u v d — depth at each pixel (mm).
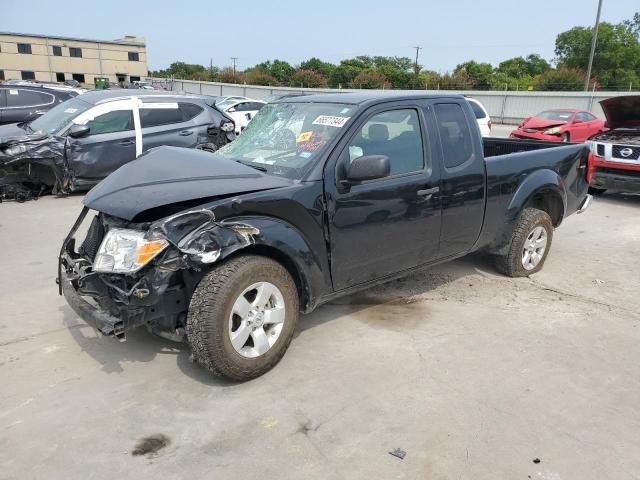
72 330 4133
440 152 4293
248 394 3297
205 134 9688
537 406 3203
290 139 3986
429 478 2605
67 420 3025
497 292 5031
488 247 5125
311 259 3537
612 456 2775
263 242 3271
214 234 3094
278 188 3434
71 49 79188
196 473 2629
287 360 3717
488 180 4676
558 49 69000
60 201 8648
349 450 2803
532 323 4371
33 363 3637
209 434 2922
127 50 84188
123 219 3221
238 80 65250
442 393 3330
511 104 35500
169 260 3029
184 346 3914
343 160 3695
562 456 2768
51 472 2621
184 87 56156
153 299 3035
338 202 3656
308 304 3666
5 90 12289
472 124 4605
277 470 2654
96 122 8836
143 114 9203
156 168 3543
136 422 3016
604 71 65938
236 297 3193
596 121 18625
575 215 8453
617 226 7746
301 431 2955
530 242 5359
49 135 8586
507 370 3619
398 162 4043
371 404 3205
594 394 3346
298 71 59781
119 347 3883
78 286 3395
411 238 4168
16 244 6340
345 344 3967
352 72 71188
